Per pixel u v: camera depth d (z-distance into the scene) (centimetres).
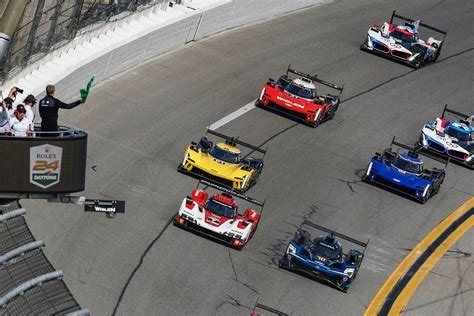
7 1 12888
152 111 13600
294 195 12281
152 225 10562
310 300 9900
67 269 9356
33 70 12938
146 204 10981
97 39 14325
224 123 13875
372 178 13062
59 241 9831
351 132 14725
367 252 11300
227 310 9344
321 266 10181
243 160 12106
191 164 11831
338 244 10462
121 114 13225
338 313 9806
